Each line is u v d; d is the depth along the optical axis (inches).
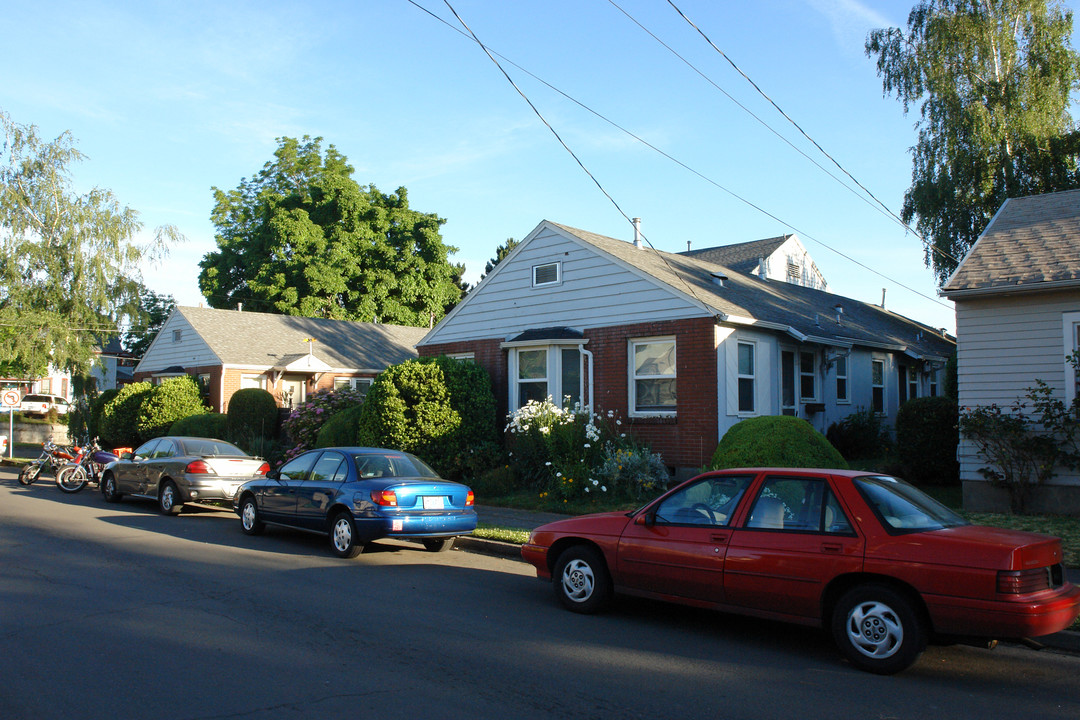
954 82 988.6
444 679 220.5
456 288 1900.8
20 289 1152.2
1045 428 464.4
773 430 504.1
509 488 631.8
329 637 261.0
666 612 310.3
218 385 1128.8
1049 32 949.2
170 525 526.3
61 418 1838.1
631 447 615.8
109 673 220.5
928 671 237.8
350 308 1680.6
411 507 412.5
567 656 245.9
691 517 280.8
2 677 215.8
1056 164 946.7
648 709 200.2
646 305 658.8
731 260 1349.7
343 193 1667.1
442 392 675.4
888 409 905.5
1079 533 408.5
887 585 234.1
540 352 732.0
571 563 307.1
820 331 740.7
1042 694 218.4
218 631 265.7
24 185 1182.9
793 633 280.4
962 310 500.4
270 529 520.1
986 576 217.0
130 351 2281.0
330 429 746.8
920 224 1026.1
